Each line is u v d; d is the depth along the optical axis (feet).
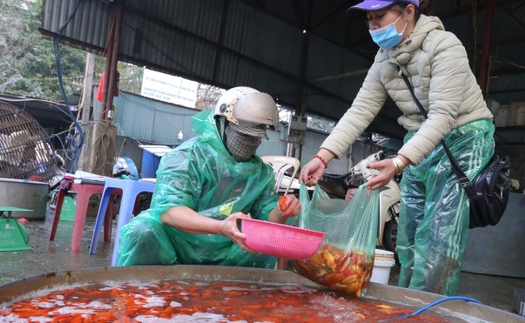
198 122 7.17
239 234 5.27
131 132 40.83
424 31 6.50
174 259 7.20
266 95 6.60
